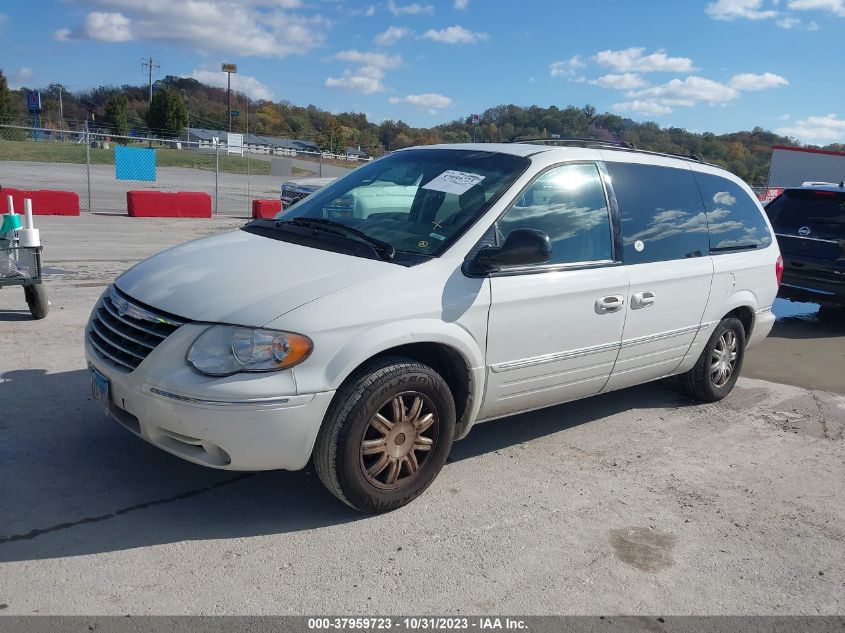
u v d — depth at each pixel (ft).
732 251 18.07
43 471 12.59
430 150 15.71
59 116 275.18
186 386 10.33
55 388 16.34
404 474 12.23
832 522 13.11
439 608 9.80
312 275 11.48
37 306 21.89
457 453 14.84
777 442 16.83
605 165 15.25
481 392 12.91
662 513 12.96
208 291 11.14
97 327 12.26
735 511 13.25
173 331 10.73
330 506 12.21
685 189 17.07
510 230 13.16
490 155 14.56
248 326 10.46
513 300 12.80
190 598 9.60
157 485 12.44
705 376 18.38
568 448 15.53
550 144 16.21
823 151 108.47
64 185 80.18
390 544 11.24
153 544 10.76
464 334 12.24
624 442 16.14
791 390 20.97
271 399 10.36
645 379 16.85
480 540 11.56
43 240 39.86
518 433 16.16
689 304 16.65
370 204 14.12
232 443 10.42
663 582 10.84
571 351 14.11
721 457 15.72
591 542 11.78
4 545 10.43
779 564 11.59
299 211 14.99
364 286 11.27
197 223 54.54
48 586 9.62
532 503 12.92
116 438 14.02
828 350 26.37
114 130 198.49
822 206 29.96
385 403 11.45
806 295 29.68
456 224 12.91
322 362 10.66
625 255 14.98
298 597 9.79
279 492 12.55
